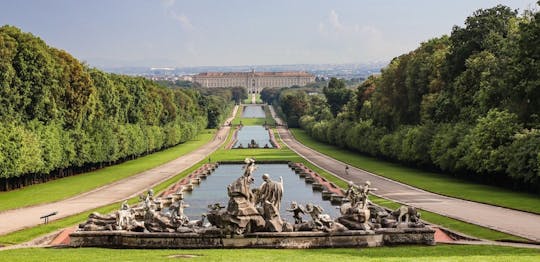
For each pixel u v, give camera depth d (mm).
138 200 75812
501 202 69250
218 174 121375
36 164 98188
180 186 93062
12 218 61344
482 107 98562
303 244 42750
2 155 89875
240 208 42812
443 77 116688
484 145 88250
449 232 49688
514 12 114375
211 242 42969
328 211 71000
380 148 140125
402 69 140000
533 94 81062
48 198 80875
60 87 113062
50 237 49281
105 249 42094
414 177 105312
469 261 34250
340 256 37000
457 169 99812
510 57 96312
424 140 113500
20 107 103062
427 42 141500
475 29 112000
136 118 172250
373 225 45312
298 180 108062
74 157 117812
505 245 43531
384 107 147125
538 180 78000
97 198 80438
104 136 131375
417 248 42156
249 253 38406
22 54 103125
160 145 182250
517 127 86750
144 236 43594
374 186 90438
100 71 146875
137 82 179500
